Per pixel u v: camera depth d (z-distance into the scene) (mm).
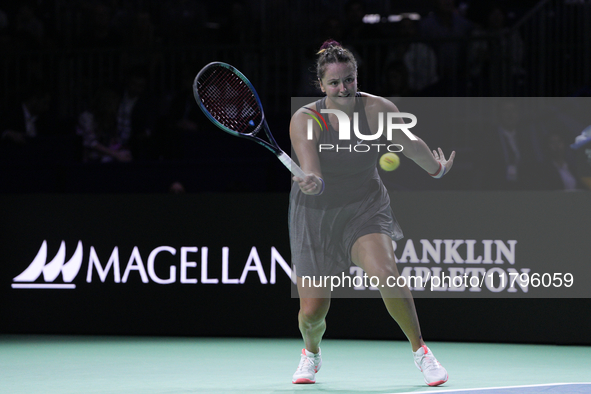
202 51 17250
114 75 17609
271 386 7082
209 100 7098
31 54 17188
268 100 18203
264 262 11273
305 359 7277
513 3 19797
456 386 6938
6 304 11836
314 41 17516
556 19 17062
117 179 14664
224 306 11359
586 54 16594
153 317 11516
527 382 7273
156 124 15859
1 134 16266
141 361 9055
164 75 17312
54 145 15664
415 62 16672
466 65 15945
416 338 6797
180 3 20172
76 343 10766
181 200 11484
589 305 10438
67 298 11711
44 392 6844
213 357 9406
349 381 7406
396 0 22062
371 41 16109
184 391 6816
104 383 7379
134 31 18312
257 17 20109
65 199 11750
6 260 11859
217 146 15406
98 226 11680
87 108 17562
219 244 11383
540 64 16703
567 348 10180
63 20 20047
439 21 17719
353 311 11055
